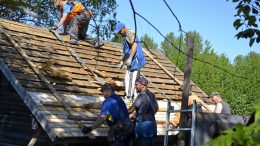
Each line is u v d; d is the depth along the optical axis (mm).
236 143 1858
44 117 7535
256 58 25328
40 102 7863
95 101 8883
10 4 4809
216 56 25844
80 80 9508
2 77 9797
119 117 7473
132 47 9172
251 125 1825
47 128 7449
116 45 12406
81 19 10992
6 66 8570
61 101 8250
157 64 12625
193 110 7512
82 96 8930
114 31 9258
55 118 7664
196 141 7508
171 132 9398
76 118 7742
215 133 7652
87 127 7523
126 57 9523
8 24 10453
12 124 9492
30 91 8164
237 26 6227
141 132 7676
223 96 24219
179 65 23219
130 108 7820
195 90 12383
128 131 7508
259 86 23922
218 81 24609
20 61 8977
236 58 26500
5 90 9805
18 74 8484
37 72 8766
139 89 8023
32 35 10477
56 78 9062
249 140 1800
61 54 10188
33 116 8094
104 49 11648
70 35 11016
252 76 24203
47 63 8922
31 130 8961
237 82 24250
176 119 9531
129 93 9406
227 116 7832
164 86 11375
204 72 24891
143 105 7707
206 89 24531
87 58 10617
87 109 8531
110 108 7395
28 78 8484
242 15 6152
